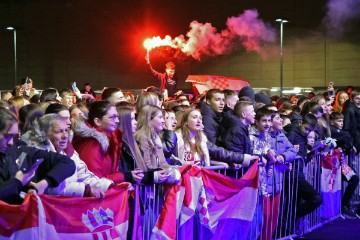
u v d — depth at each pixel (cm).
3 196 380
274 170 716
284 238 747
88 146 479
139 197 525
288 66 2122
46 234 414
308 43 2095
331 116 963
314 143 834
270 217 712
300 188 772
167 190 549
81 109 628
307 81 2100
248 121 687
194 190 580
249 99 771
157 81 2245
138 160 527
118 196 474
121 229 477
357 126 1008
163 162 559
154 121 553
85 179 458
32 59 2433
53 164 416
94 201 452
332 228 840
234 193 639
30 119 499
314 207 771
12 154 404
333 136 952
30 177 393
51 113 478
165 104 860
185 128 626
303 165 781
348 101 1017
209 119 689
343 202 927
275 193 720
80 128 483
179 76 2230
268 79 2134
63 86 2392
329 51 2073
